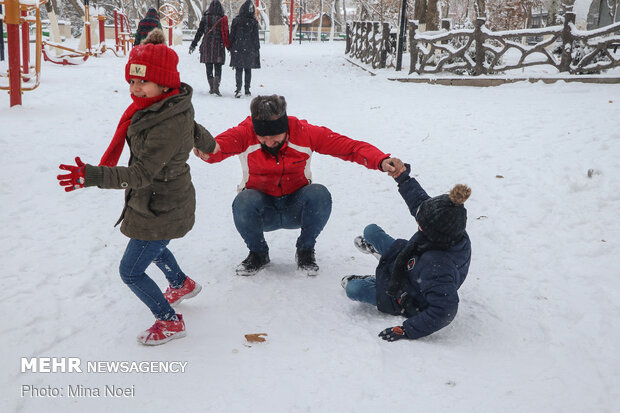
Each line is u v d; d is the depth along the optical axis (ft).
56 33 65.67
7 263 11.46
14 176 16.25
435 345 9.05
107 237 13.26
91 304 10.16
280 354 8.70
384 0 115.34
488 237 13.82
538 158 18.72
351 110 30.45
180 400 7.56
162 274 11.60
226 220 15.12
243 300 10.58
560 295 10.69
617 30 36.29
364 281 10.23
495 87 37.19
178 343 9.04
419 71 42.96
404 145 22.47
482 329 9.61
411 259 9.37
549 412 7.36
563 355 8.75
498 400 7.59
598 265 11.82
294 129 10.86
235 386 7.87
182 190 8.71
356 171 19.70
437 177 18.38
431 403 7.50
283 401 7.54
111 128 23.04
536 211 14.83
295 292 10.96
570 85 35.22
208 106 30.48
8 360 8.34
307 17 176.76
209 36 33.65
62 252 12.18
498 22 98.78
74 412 7.30
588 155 18.16
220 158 10.44
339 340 9.11
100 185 7.32
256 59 34.53
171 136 7.89
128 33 70.33
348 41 68.90
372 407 7.41
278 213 11.65
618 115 23.48
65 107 26.30
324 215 11.34
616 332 9.24
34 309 9.77
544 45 38.29
